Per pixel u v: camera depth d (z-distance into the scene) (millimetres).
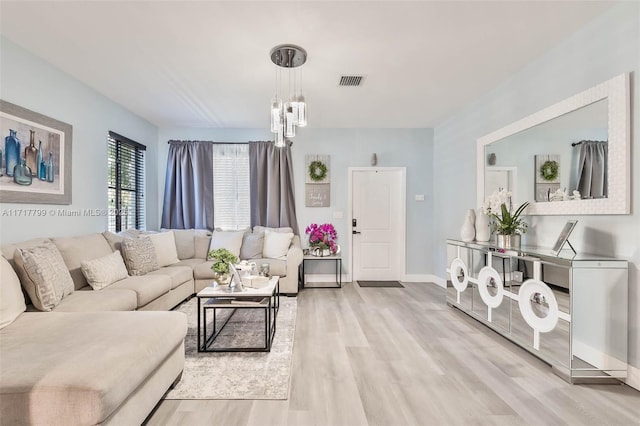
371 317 3285
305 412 1688
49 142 2824
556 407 1735
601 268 1978
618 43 2016
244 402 1779
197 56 2697
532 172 2760
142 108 4055
